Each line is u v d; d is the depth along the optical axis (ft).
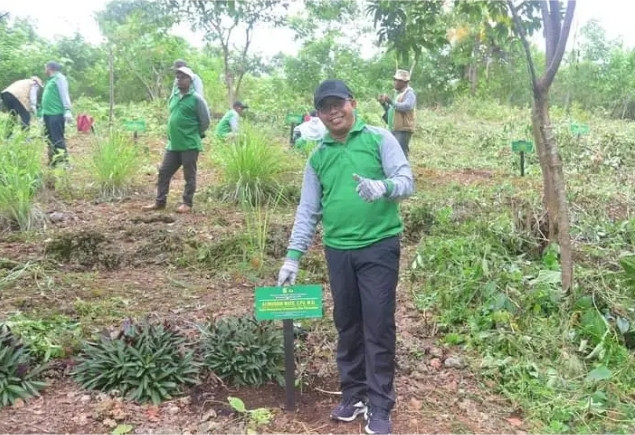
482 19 19.63
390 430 10.27
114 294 15.92
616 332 13.75
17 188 20.86
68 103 29.48
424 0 17.08
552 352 13.23
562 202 14.57
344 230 9.96
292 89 69.51
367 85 73.20
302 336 13.55
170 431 10.35
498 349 13.39
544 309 14.70
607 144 37.42
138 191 27.32
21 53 63.26
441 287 15.83
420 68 74.33
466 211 22.09
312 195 10.44
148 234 19.89
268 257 18.51
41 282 16.44
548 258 16.97
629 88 68.03
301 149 33.91
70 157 29.50
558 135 39.37
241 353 11.96
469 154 40.19
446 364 12.87
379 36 17.63
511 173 33.42
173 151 23.36
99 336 12.30
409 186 9.57
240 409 10.75
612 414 11.35
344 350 10.73
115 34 64.28
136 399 11.10
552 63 14.08
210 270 18.01
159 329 12.30
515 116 57.88
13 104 32.60
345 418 10.76
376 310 9.92
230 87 54.90
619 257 17.16
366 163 9.80
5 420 10.39
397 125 30.45
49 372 11.84
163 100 60.80
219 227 21.17
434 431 10.61
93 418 10.59
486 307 14.64
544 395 11.68
